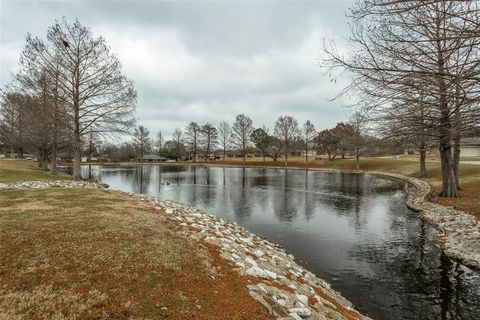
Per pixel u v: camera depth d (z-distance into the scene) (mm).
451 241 12172
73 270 5289
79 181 24625
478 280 9117
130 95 26250
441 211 16953
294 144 85250
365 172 56344
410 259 10992
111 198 13500
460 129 6707
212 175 54156
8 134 39406
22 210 9531
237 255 7590
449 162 20578
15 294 4395
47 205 10594
